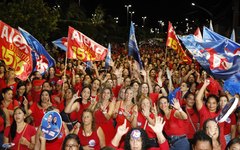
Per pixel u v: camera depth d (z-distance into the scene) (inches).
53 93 463.8
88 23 1635.1
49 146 280.5
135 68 545.3
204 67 422.0
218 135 247.6
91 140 279.1
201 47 424.2
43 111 344.2
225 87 384.2
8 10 958.4
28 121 313.1
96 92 396.5
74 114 347.6
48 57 487.8
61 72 617.9
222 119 271.6
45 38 1069.1
